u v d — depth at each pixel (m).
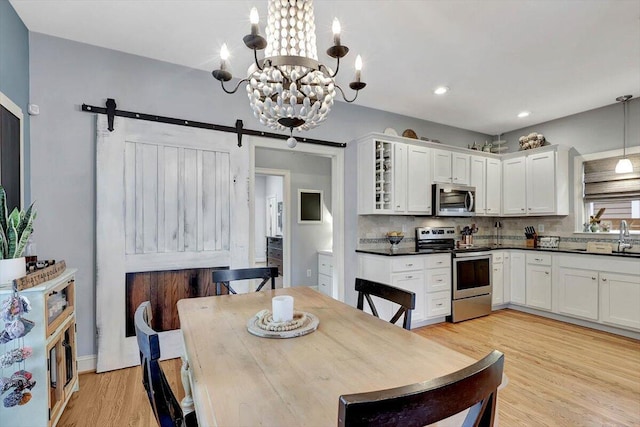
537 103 3.87
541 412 2.02
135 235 2.69
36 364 1.67
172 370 2.59
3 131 1.95
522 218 4.85
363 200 3.84
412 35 2.44
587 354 2.92
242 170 3.17
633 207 3.77
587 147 4.12
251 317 1.56
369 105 3.96
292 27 1.41
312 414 0.77
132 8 2.14
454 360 1.09
